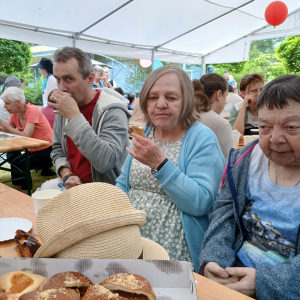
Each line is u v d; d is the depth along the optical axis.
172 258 1.22
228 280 0.87
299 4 7.33
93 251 0.57
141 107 1.47
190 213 1.22
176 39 7.63
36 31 5.27
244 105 3.45
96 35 6.17
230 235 1.05
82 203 0.62
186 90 1.31
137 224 0.65
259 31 8.39
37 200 1.09
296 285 0.76
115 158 1.77
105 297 0.48
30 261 0.56
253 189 1.00
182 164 1.31
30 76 11.00
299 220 0.87
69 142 2.01
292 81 0.78
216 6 6.27
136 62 14.58
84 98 1.90
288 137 0.80
